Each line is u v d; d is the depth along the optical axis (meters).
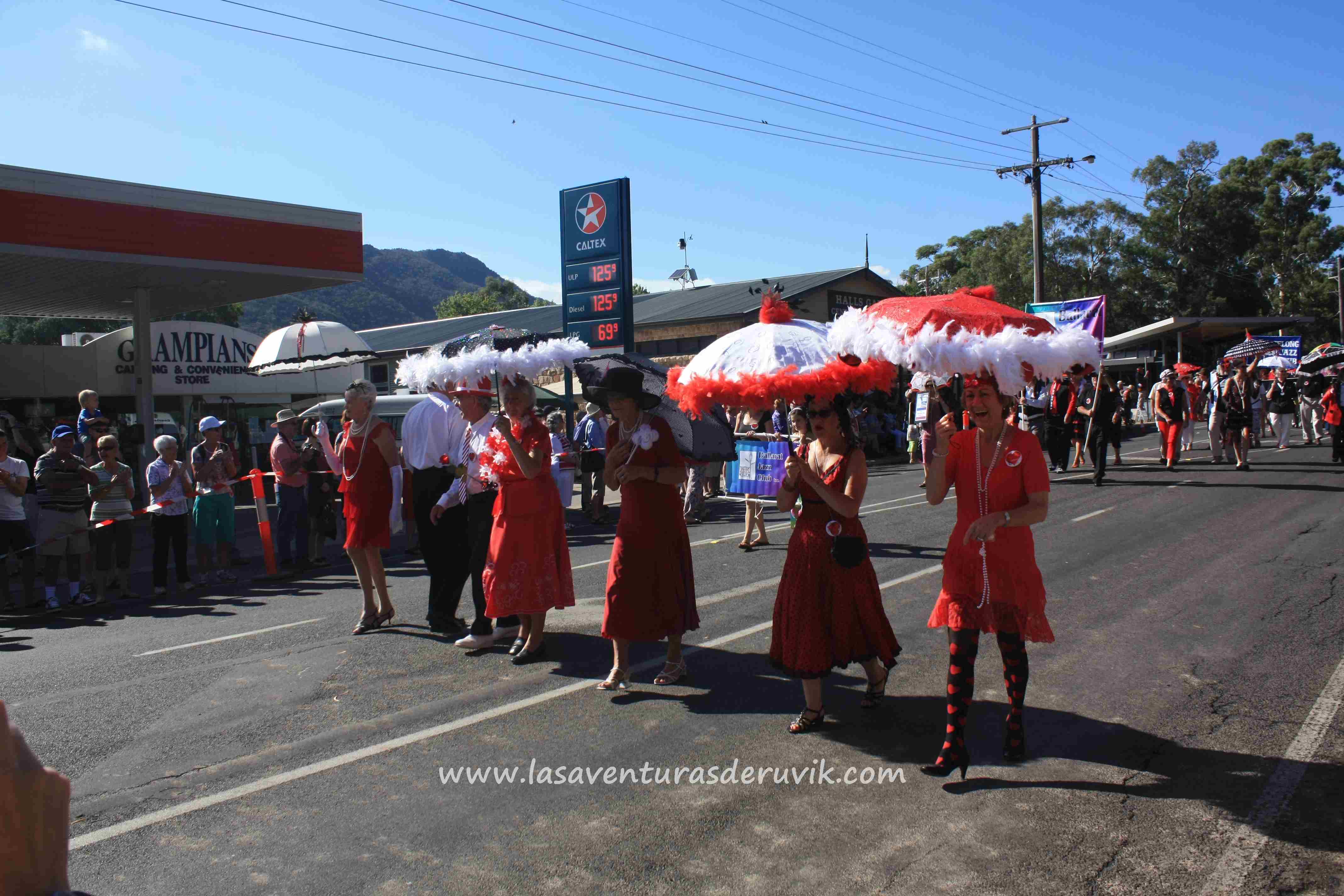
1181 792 3.97
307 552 10.91
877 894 3.21
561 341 6.11
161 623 8.13
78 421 12.48
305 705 5.38
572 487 16.94
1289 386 21.14
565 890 3.28
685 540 5.59
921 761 4.36
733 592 8.16
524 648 6.23
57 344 46.44
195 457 10.15
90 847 3.67
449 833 3.73
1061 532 10.60
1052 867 3.37
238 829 3.81
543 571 6.04
